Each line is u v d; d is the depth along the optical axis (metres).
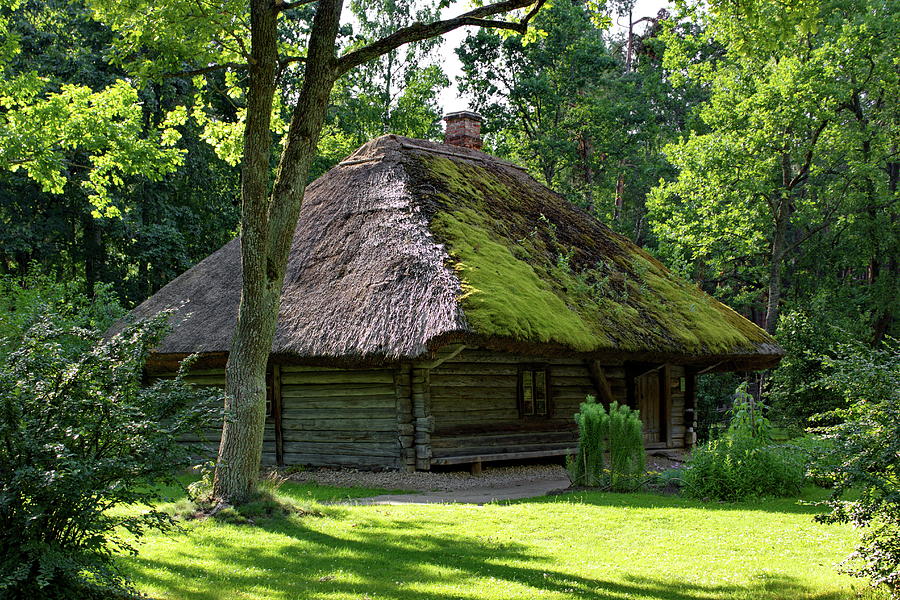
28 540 4.93
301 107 9.41
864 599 5.84
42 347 5.48
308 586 6.15
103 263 28.97
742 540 8.05
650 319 16.27
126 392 5.61
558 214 19.48
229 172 31.30
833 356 22.89
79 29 24.89
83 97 15.84
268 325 9.20
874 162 27.06
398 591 6.05
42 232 26.31
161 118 27.03
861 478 5.82
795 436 21.53
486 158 20.02
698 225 27.42
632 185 41.38
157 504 9.16
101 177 16.66
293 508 9.00
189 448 5.57
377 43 9.56
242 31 11.05
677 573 6.76
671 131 40.53
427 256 13.07
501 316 12.18
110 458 5.18
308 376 14.39
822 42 25.56
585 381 16.44
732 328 18.67
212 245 31.00
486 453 14.07
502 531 8.48
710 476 10.89
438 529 8.52
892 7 25.61
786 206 26.97
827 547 7.71
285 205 9.37
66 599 5.12
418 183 15.70
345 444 13.81
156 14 10.16
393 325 12.10
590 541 8.05
